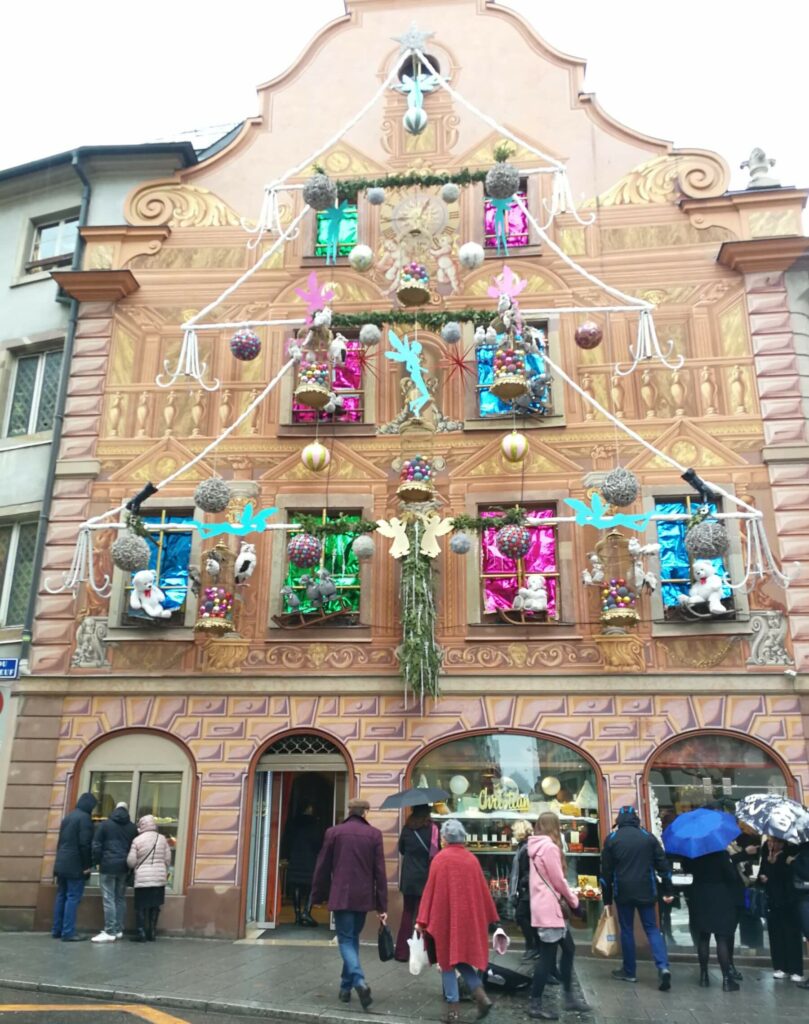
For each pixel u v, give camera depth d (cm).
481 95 1569
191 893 1213
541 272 1457
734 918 905
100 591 1351
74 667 1323
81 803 1189
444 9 1628
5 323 1627
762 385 1356
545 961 770
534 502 1341
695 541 1177
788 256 1395
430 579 1279
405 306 1335
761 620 1249
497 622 1301
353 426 1396
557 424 1366
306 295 1292
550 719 1243
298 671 1293
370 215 1522
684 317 1409
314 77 1617
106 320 1502
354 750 1255
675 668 1243
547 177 1508
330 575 1328
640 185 1488
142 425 1436
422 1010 775
